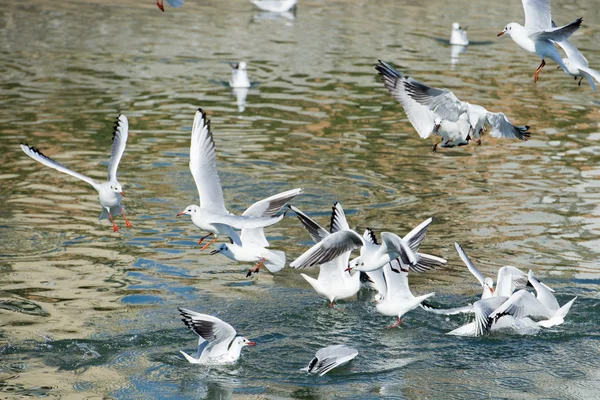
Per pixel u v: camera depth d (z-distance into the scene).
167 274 13.80
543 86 27.39
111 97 24.67
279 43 32.59
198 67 28.61
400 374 11.16
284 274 14.14
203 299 12.98
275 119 23.14
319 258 10.81
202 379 10.86
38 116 22.56
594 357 11.73
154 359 11.31
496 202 17.38
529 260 14.56
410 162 20.05
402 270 12.52
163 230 15.60
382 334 12.30
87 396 10.31
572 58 13.20
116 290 13.12
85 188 17.62
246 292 13.37
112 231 15.45
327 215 16.42
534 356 11.73
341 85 26.89
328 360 10.91
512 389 10.81
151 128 22.00
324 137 21.77
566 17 38.62
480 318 11.76
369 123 23.16
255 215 11.41
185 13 38.09
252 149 20.48
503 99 25.45
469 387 10.85
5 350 11.27
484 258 14.62
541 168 19.73
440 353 11.78
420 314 12.99
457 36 33.22
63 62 28.52
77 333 11.78
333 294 12.87
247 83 26.30
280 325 12.38
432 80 27.19
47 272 13.62
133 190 17.53
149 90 25.58
